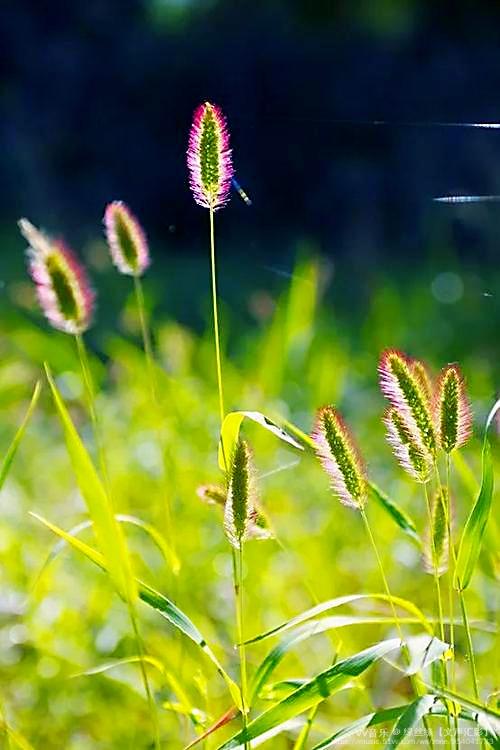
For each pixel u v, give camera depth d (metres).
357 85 5.29
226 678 1.08
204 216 5.39
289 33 5.62
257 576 1.44
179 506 1.64
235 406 1.97
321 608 1.09
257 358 2.16
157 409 1.28
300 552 1.46
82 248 4.73
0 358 2.46
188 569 1.46
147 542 1.59
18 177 5.67
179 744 1.28
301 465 1.88
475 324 3.24
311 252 4.76
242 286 4.50
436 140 4.81
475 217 3.96
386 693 1.34
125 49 5.76
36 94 5.77
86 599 1.45
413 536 1.15
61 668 1.37
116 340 2.05
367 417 2.16
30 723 1.34
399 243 4.72
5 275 4.47
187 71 5.64
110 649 1.38
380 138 5.02
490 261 3.91
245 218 5.23
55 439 2.15
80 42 5.82
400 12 5.41
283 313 1.88
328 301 3.82
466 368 2.47
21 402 2.41
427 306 3.24
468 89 5.07
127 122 5.72
